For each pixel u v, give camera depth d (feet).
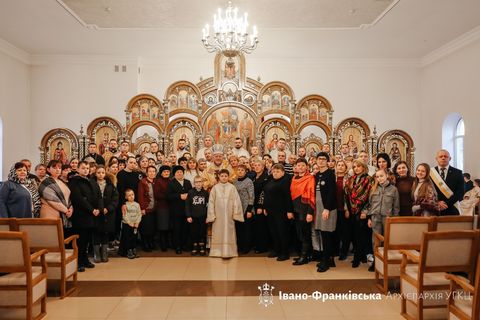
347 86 43.19
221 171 23.95
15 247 13.26
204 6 28.78
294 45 38.24
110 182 22.79
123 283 18.40
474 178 34.04
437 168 20.33
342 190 22.00
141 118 36.22
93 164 23.56
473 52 34.45
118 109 41.73
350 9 29.27
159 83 42.86
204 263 22.09
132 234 23.56
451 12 29.99
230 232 23.71
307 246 22.00
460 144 38.34
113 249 25.89
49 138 35.63
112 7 29.01
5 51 37.24
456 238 12.85
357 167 20.71
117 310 15.08
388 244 16.42
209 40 36.35
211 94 36.81
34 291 13.82
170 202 24.97
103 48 39.32
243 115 36.60
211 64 42.88
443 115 39.14
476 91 33.99
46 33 34.83
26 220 15.87
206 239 24.62
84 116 41.73
